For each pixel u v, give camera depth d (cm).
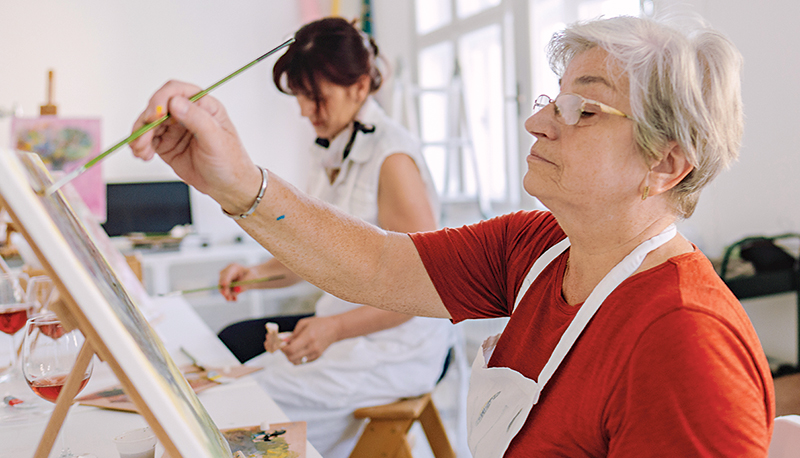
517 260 90
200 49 453
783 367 251
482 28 379
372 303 93
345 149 159
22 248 185
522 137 351
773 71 255
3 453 80
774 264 248
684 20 68
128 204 423
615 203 67
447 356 170
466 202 371
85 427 90
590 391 64
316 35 154
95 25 425
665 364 56
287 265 87
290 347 131
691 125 63
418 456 217
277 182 81
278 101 475
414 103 445
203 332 156
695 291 60
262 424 87
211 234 459
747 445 53
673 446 55
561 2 329
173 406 45
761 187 265
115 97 432
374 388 149
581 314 68
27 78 412
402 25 461
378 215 159
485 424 77
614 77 65
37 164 60
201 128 68
